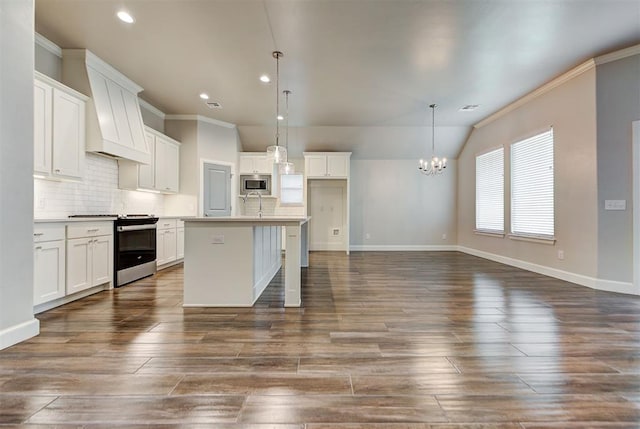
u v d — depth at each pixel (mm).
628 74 3715
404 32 3344
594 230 3949
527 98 5148
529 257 5238
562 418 1472
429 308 3164
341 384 1759
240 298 3227
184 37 3467
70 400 1590
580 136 4141
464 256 7004
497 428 1401
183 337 2412
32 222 2418
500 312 3031
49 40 3562
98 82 4000
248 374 1861
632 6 2887
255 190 7367
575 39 3469
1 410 1507
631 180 3729
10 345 2225
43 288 2934
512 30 3295
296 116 6285
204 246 3230
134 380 1785
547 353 2150
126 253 4156
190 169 6258
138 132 4711
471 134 7242
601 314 2967
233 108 5816
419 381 1792
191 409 1526
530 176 5191
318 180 8234
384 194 8094
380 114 6145
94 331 2527
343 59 3936
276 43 3576
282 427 1407
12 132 2264
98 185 4348
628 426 1418
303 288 4016
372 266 5707
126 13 3049
